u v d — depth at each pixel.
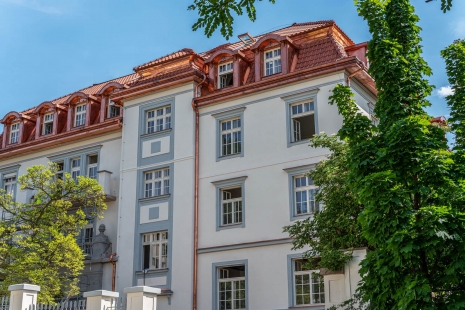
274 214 22.91
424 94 11.44
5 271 21.95
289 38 25.03
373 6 11.93
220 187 24.50
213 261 23.73
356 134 11.66
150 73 28.33
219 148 25.17
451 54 12.27
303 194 22.72
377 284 10.39
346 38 26.14
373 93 25.09
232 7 10.67
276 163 23.44
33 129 32.44
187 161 25.50
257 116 24.48
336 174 15.79
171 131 26.31
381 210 10.06
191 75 25.89
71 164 30.14
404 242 9.70
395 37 11.83
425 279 9.47
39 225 23.59
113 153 28.70
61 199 25.69
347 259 13.40
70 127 30.22
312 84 23.48
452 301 9.66
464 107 11.88
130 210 26.39
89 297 15.41
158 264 25.14
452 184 10.05
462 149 11.34
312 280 21.59
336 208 15.49
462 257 9.56
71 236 22.88
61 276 23.81
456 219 9.64
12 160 32.22
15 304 15.91
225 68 26.47
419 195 10.35
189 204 24.88
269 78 24.28
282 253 22.27
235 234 23.56
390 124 11.02
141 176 26.61
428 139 10.27
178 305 23.86
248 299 22.53
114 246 27.08
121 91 27.81
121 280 25.56
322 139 16.92
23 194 30.80
